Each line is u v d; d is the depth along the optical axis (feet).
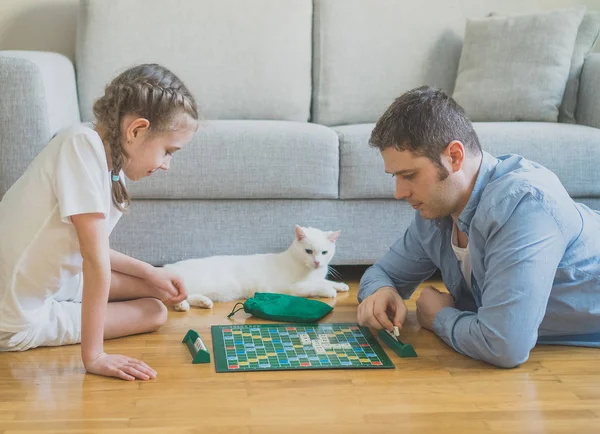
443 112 6.06
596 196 9.29
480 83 10.64
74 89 10.29
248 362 6.27
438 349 6.70
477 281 6.64
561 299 6.55
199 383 5.86
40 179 6.07
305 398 5.61
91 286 5.95
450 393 5.74
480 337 6.16
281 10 10.99
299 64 10.97
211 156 8.79
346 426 5.16
